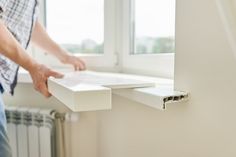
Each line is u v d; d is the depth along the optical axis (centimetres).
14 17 114
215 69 64
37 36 136
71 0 163
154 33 127
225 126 63
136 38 142
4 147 105
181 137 81
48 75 95
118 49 153
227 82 61
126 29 145
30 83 158
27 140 152
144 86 85
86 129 149
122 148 124
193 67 70
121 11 148
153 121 100
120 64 152
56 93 82
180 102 77
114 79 96
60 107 156
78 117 147
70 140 154
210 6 64
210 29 64
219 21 61
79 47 166
